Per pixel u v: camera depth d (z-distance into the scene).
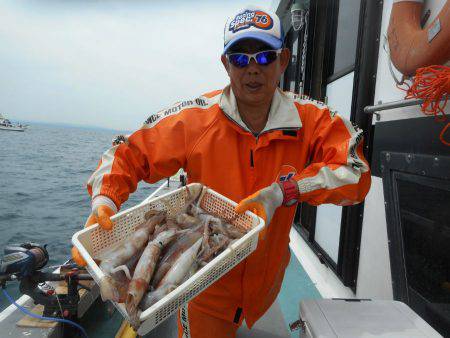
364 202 2.03
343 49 2.77
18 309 1.96
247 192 1.35
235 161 1.31
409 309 1.20
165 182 6.14
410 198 1.41
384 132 1.72
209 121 1.32
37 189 14.05
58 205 11.72
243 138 1.30
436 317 1.24
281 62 1.31
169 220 1.21
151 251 1.00
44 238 8.55
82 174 18.11
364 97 2.00
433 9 1.31
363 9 2.07
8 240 8.34
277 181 1.28
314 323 1.10
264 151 1.31
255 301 1.48
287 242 1.49
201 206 1.34
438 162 1.17
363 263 2.05
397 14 1.46
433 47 1.13
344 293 2.27
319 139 1.32
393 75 1.55
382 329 1.06
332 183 1.14
